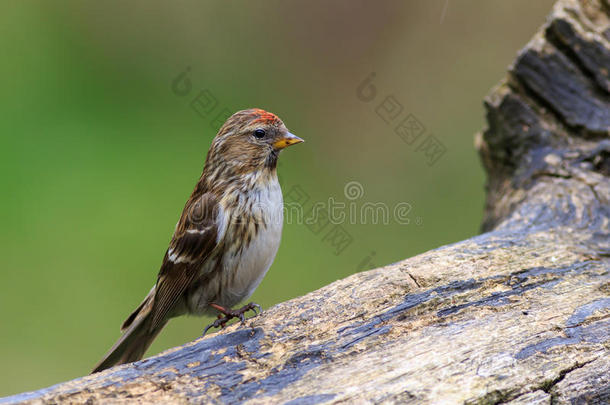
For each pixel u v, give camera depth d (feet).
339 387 15.64
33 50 46.83
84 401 15.43
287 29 50.42
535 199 25.38
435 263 20.12
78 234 39.17
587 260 20.52
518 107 28.58
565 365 16.19
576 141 27.50
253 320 18.28
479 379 15.74
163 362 16.65
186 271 21.39
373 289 19.02
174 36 49.24
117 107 46.24
